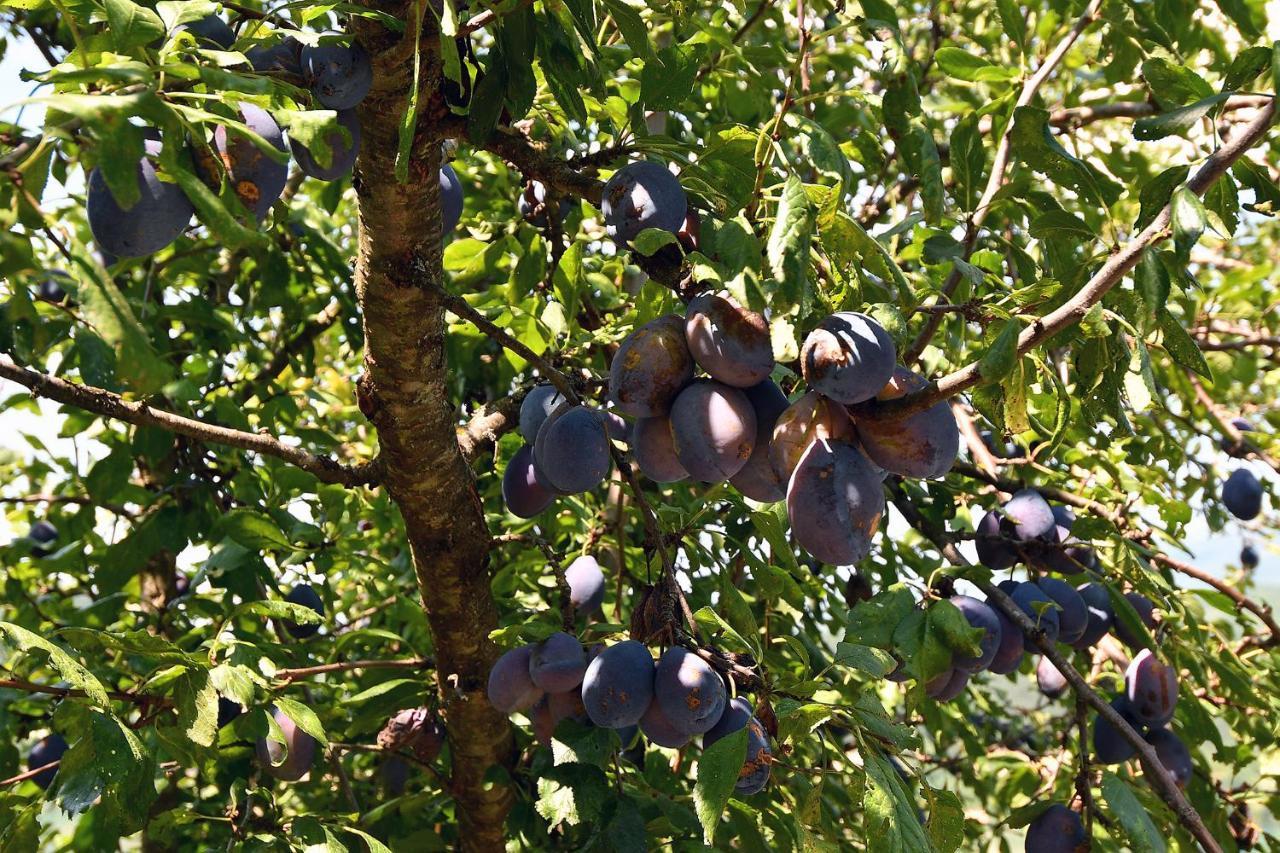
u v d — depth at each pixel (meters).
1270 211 0.76
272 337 1.54
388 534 1.33
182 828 1.13
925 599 0.91
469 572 0.93
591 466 0.79
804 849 0.76
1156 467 1.24
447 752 1.18
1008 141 0.95
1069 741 1.20
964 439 1.19
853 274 0.73
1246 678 1.12
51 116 0.56
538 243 1.08
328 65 0.70
